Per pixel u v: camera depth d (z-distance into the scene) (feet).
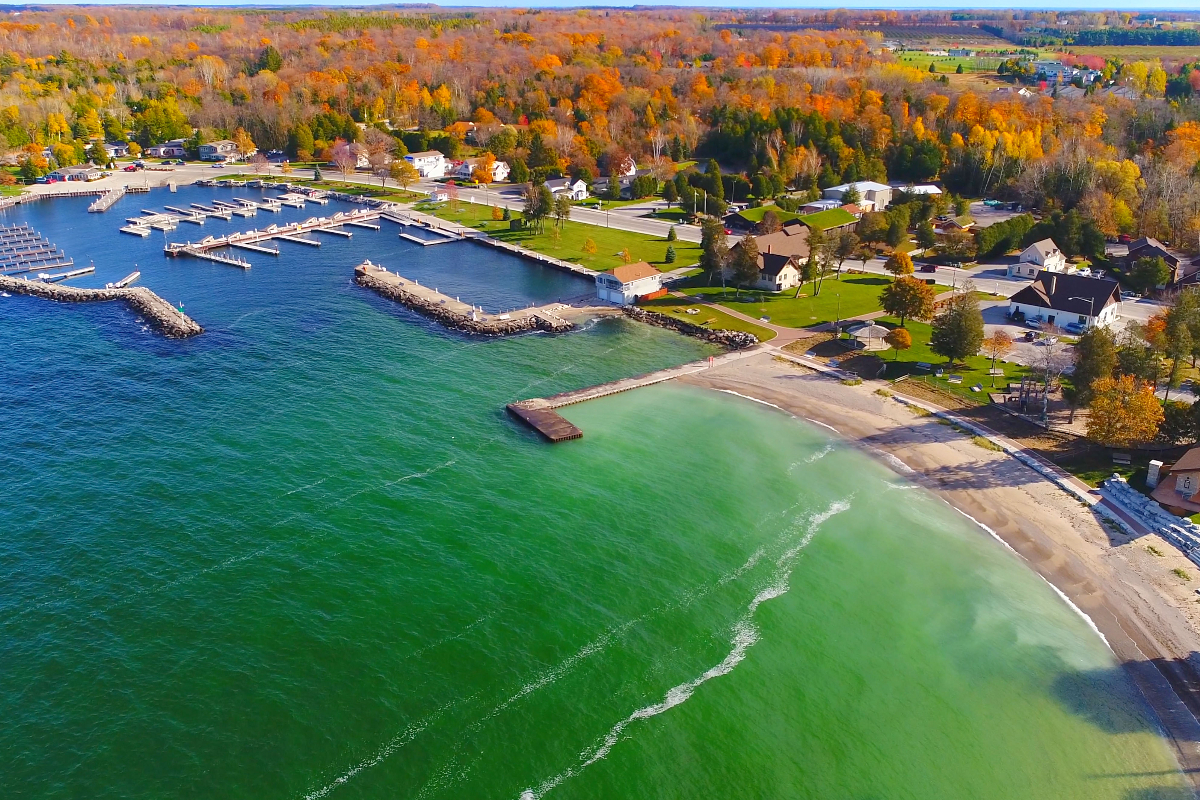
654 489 293.43
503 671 212.23
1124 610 236.02
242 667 209.67
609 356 409.69
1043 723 202.18
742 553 260.62
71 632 219.41
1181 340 335.67
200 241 626.64
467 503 281.54
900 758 192.75
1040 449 314.35
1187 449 304.09
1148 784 186.39
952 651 223.30
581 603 236.84
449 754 188.65
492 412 349.20
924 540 266.98
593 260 567.18
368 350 414.41
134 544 254.68
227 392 361.92
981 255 555.69
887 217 580.30
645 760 189.57
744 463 310.86
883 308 447.42
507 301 491.72
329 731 192.95
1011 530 270.46
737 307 469.98
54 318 451.94
